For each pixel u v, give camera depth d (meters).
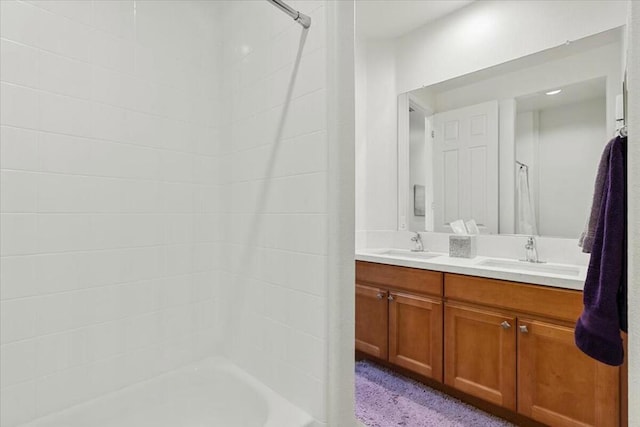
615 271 1.00
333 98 1.24
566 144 2.11
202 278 1.69
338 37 1.24
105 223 1.38
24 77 1.20
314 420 1.27
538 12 2.17
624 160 1.03
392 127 2.87
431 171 2.71
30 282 1.21
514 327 1.74
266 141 1.49
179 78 1.60
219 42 1.75
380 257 2.34
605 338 1.01
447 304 2.00
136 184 1.47
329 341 1.24
